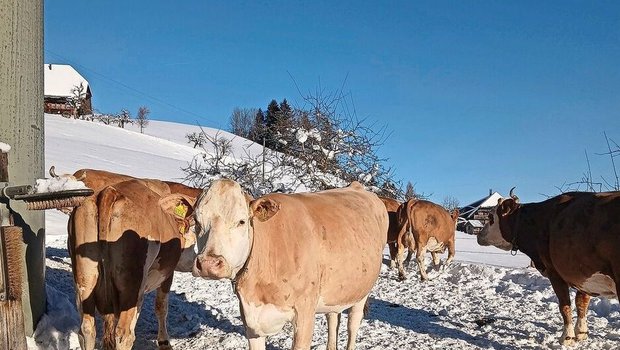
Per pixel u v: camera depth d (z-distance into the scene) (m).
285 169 10.56
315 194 3.49
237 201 2.56
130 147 28.98
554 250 4.25
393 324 5.19
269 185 9.95
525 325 5.20
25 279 3.62
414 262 9.86
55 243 8.62
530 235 4.80
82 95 46.22
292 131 10.46
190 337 4.50
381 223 3.86
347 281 3.21
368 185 11.01
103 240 3.18
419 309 6.07
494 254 12.27
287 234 2.90
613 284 3.91
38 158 3.94
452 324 5.26
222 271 2.44
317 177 10.43
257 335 2.94
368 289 3.52
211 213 2.54
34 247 3.73
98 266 3.20
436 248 8.61
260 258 2.79
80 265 3.20
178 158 28.92
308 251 2.96
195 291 6.27
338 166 10.77
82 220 3.24
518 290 7.14
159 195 3.70
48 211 11.98
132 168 21.53
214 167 10.20
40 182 3.03
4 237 2.85
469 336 4.77
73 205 3.01
